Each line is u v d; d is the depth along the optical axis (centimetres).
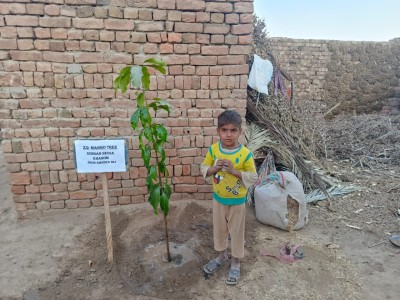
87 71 326
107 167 260
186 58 336
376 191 455
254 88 423
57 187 354
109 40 321
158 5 318
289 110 509
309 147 533
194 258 293
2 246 309
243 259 294
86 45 320
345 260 298
